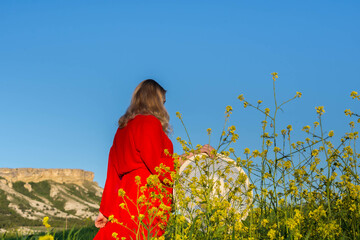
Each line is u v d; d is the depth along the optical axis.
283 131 2.75
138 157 3.20
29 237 3.55
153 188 2.96
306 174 2.68
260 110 2.72
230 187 2.71
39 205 179.88
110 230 3.17
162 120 3.42
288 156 2.62
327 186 2.48
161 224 2.78
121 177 3.38
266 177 2.51
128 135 3.27
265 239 2.36
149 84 3.48
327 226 2.22
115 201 3.26
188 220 2.70
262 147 2.62
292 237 2.21
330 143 3.09
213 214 2.40
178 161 2.98
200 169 2.87
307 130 2.91
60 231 4.56
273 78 2.74
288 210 2.49
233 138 2.70
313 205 2.64
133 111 3.42
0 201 164.50
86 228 6.21
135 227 2.99
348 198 2.45
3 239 4.29
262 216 2.54
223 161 3.31
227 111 2.76
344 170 2.69
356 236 2.29
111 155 3.51
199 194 2.60
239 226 2.38
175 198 2.70
